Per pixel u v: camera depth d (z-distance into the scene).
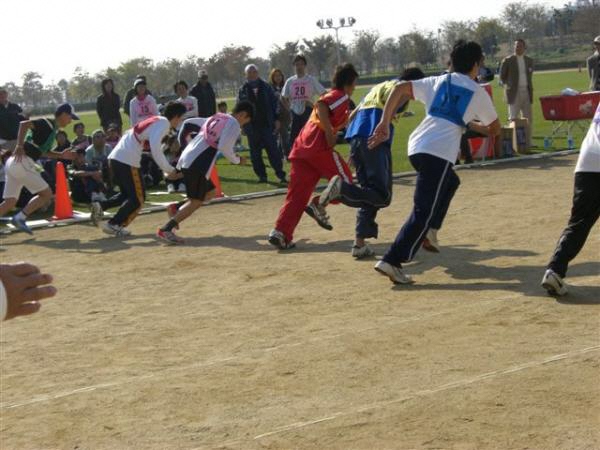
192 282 8.64
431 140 7.71
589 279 7.58
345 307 7.28
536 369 5.41
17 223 12.03
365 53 98.56
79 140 17.41
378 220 11.48
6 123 15.06
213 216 12.91
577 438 4.40
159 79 100.56
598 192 6.88
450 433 4.55
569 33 103.38
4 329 7.23
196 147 10.71
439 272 8.32
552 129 23.23
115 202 12.40
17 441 4.83
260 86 16.16
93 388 5.63
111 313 7.61
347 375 5.57
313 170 9.74
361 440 4.55
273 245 10.12
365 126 8.88
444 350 5.93
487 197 12.75
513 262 8.53
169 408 5.20
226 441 4.66
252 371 5.77
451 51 8.03
